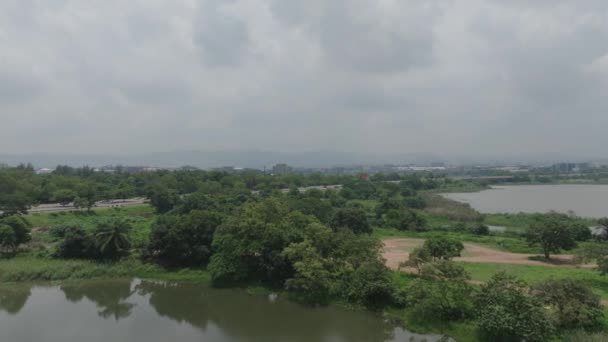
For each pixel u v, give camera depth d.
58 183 117.88
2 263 57.00
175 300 48.34
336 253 48.56
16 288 52.12
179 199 104.69
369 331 38.41
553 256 61.69
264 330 39.25
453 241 55.47
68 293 50.88
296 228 54.75
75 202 95.38
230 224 54.56
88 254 60.12
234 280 52.66
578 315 32.22
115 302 47.88
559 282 34.75
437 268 39.94
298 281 45.59
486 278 46.91
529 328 30.59
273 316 42.56
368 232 79.31
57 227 73.06
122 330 39.62
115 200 117.75
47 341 36.97
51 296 49.72
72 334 38.56
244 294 49.44
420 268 45.59
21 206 86.69
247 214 56.03
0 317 42.91
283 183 173.25
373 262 45.00
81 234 61.56
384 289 41.47
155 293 50.78
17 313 44.16
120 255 60.75
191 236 57.47
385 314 40.56
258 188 158.50
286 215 58.22
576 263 55.03
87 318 42.78
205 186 132.00
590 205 150.00
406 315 39.31
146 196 119.44
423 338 36.03
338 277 46.22
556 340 31.33
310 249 47.25
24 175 125.94
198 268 57.38
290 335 38.03
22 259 58.84
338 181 193.75
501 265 54.34
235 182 149.25
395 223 89.06
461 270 39.25
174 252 57.19
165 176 144.88
